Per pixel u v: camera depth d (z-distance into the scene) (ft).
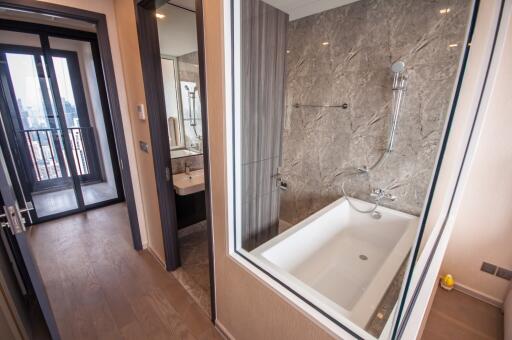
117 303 5.94
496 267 5.84
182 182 8.02
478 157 5.59
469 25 2.02
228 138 3.75
